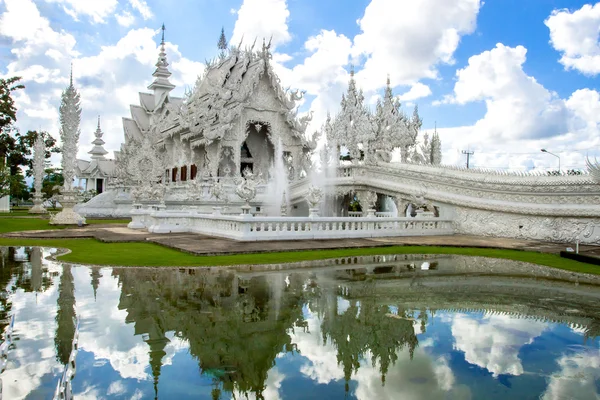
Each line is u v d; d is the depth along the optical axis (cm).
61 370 456
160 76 5919
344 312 716
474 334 609
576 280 1025
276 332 608
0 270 1073
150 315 679
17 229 2470
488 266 1238
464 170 2447
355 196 3256
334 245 1617
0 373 448
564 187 1983
